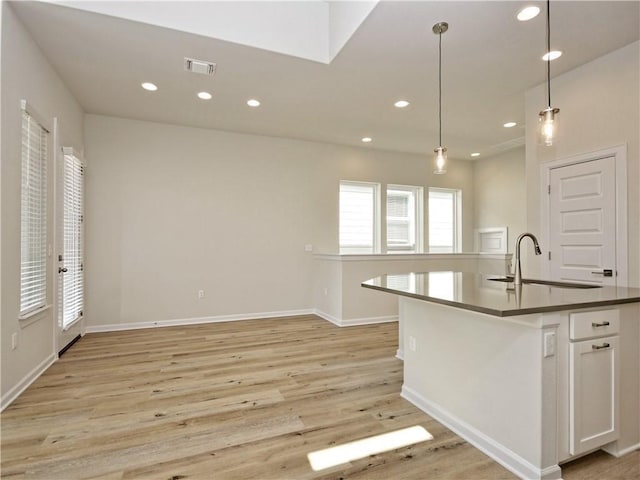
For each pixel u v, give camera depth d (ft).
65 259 12.05
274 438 6.67
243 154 17.40
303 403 8.16
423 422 7.34
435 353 7.59
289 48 10.10
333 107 14.06
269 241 17.83
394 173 20.95
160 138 15.89
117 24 8.73
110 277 14.99
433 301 5.93
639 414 6.40
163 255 15.85
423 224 21.83
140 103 13.65
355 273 16.39
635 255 9.37
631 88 9.46
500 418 6.00
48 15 8.39
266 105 13.83
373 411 7.79
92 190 14.74
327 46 10.56
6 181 7.93
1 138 7.69
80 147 13.97
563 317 5.55
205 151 16.67
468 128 16.61
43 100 10.05
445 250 22.85
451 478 5.56
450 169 22.56
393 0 7.71
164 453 6.18
